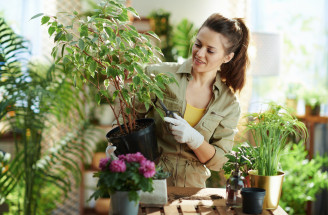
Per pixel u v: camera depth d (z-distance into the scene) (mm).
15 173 3010
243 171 1816
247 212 1605
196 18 5105
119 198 1468
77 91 3201
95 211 4219
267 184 1654
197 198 1786
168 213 1589
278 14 5168
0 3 4934
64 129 4016
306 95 4648
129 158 1474
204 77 1992
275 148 1697
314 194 3902
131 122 1775
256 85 5055
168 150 2008
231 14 4551
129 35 1683
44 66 3277
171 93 1981
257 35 3588
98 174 1505
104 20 1614
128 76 1735
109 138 1721
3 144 3977
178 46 4504
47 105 2977
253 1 5105
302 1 5137
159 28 4633
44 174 3045
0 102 2764
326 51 4871
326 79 4871
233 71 1982
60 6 4340
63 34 1646
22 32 4953
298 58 5168
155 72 2027
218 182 3574
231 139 1997
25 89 2873
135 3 5062
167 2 5082
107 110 3998
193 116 1996
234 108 2008
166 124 1942
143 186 1438
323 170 4109
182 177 2018
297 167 3771
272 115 1756
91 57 1678
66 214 4125
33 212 3107
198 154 1923
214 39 1824
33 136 2988
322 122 4094
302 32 5160
